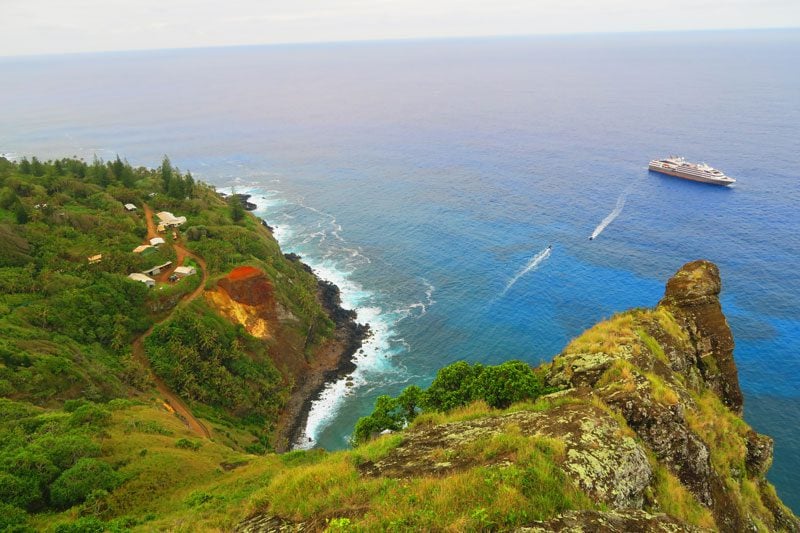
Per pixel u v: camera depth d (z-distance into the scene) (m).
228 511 32.38
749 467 32.62
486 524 16.47
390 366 90.56
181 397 75.00
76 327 76.44
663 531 17.09
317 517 19.86
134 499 41.53
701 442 26.38
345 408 81.69
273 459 49.59
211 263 97.69
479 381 34.25
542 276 113.19
